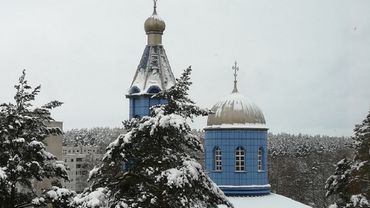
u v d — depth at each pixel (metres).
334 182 20.91
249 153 36.22
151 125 14.45
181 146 15.57
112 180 15.09
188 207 14.42
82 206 13.41
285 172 70.75
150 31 29.72
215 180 36.53
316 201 65.06
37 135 17.86
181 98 15.41
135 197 14.70
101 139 119.06
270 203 34.53
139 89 28.56
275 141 88.56
